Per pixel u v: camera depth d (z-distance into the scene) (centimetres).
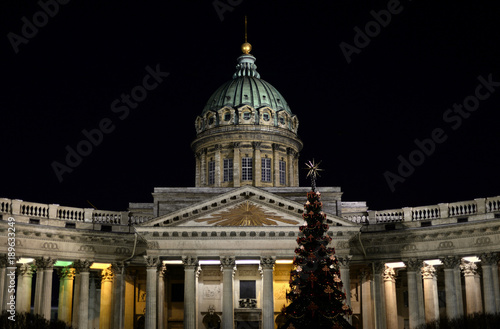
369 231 5812
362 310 6128
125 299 6184
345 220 5512
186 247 5566
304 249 4038
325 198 6250
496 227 5206
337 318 3906
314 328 3838
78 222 5722
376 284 5734
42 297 5356
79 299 5597
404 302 6388
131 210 6612
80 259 5612
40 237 5425
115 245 5803
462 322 4500
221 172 7712
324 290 3856
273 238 5575
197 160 8050
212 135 7800
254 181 7581
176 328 6438
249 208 5559
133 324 6338
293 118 8225
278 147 7844
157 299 5734
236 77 8556
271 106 8062
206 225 5522
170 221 5522
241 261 5806
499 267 5556
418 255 5606
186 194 6359
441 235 5509
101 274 6062
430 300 5722
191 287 5494
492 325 4388
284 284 6406
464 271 5619
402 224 5756
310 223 4097
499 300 5191
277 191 6384
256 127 7781
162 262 5766
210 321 6312
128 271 6328
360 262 5834
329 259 3991
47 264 5422
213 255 5559
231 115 7856
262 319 6022
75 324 5688
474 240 5344
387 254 5741
